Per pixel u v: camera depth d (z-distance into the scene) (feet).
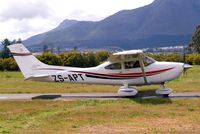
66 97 71.31
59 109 57.82
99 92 78.07
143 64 69.77
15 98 70.90
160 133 41.75
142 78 70.69
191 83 90.94
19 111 56.75
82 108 57.88
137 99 65.72
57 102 64.39
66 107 59.52
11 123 48.21
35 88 86.79
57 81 73.77
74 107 59.26
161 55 190.70
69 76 73.26
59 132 42.75
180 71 70.33
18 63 74.23
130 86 72.38
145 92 75.00
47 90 82.64
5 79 116.67
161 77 70.28
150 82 70.69
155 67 70.23
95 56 202.59
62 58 196.13
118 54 67.41
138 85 72.43
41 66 74.13
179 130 43.16
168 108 57.00
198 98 65.62
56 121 48.80
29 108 59.26
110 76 71.77
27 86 91.61
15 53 74.02
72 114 53.16
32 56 74.18
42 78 73.77
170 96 69.26
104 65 72.28
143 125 46.06
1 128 44.88
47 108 58.80
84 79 73.00
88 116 51.75
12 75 145.18
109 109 56.54
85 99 67.62
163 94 68.69
